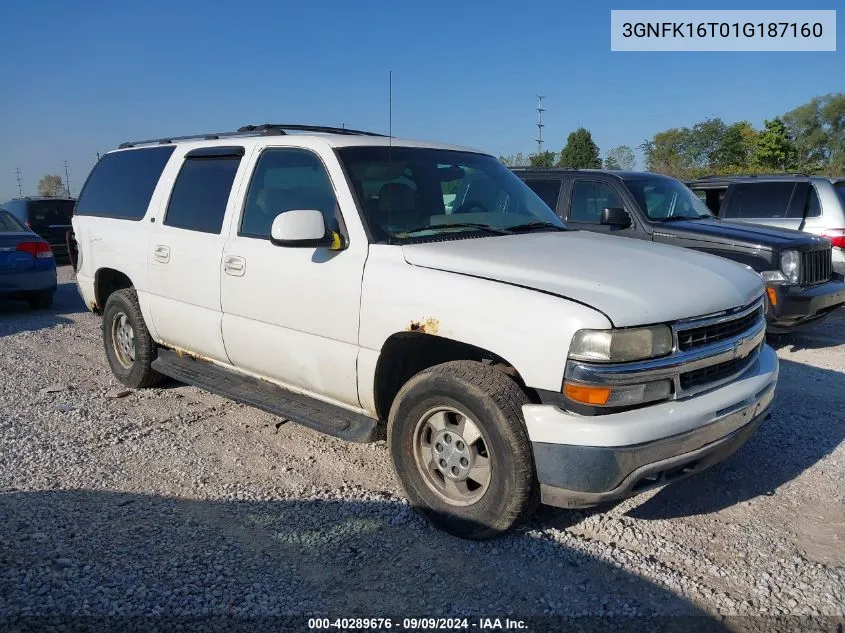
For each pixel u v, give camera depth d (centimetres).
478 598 313
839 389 609
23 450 474
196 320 502
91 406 566
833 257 899
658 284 343
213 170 509
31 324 931
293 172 447
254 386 483
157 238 535
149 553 345
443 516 362
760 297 398
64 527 370
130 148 619
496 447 337
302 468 449
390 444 384
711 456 350
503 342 332
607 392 312
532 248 390
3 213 1050
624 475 317
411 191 430
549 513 372
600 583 323
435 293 357
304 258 419
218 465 453
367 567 337
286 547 353
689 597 313
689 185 1055
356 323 390
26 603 303
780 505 400
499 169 514
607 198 811
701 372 345
